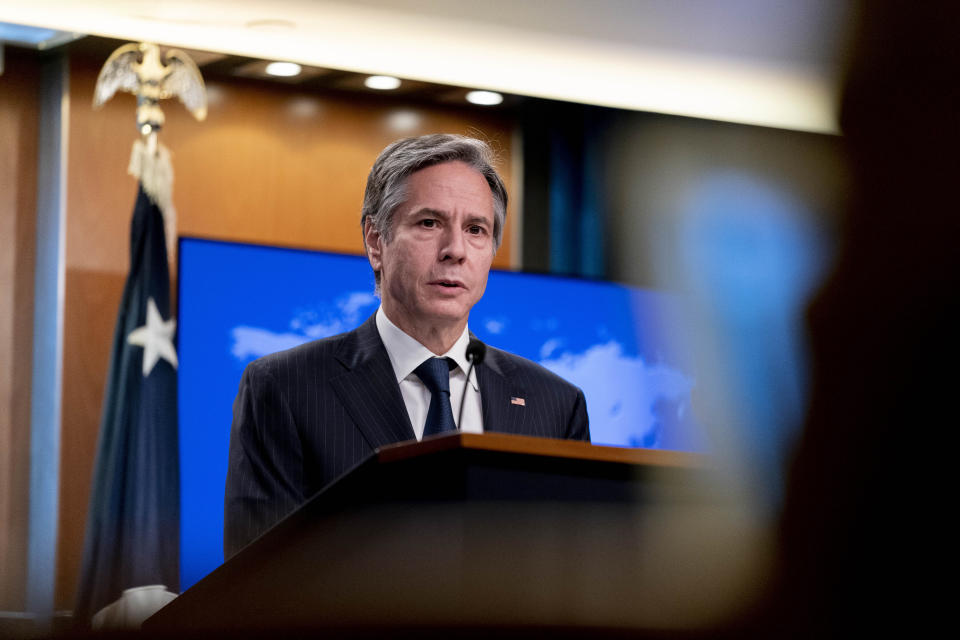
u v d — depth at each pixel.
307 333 7.48
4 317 7.59
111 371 7.08
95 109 7.82
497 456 1.57
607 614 1.54
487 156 3.28
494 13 8.52
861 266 0.45
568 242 9.39
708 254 9.68
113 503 6.84
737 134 9.95
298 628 1.68
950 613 0.47
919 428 0.45
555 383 3.12
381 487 1.62
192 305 7.25
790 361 0.52
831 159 0.47
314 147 8.63
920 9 0.43
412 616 1.61
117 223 7.82
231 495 2.81
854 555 0.48
